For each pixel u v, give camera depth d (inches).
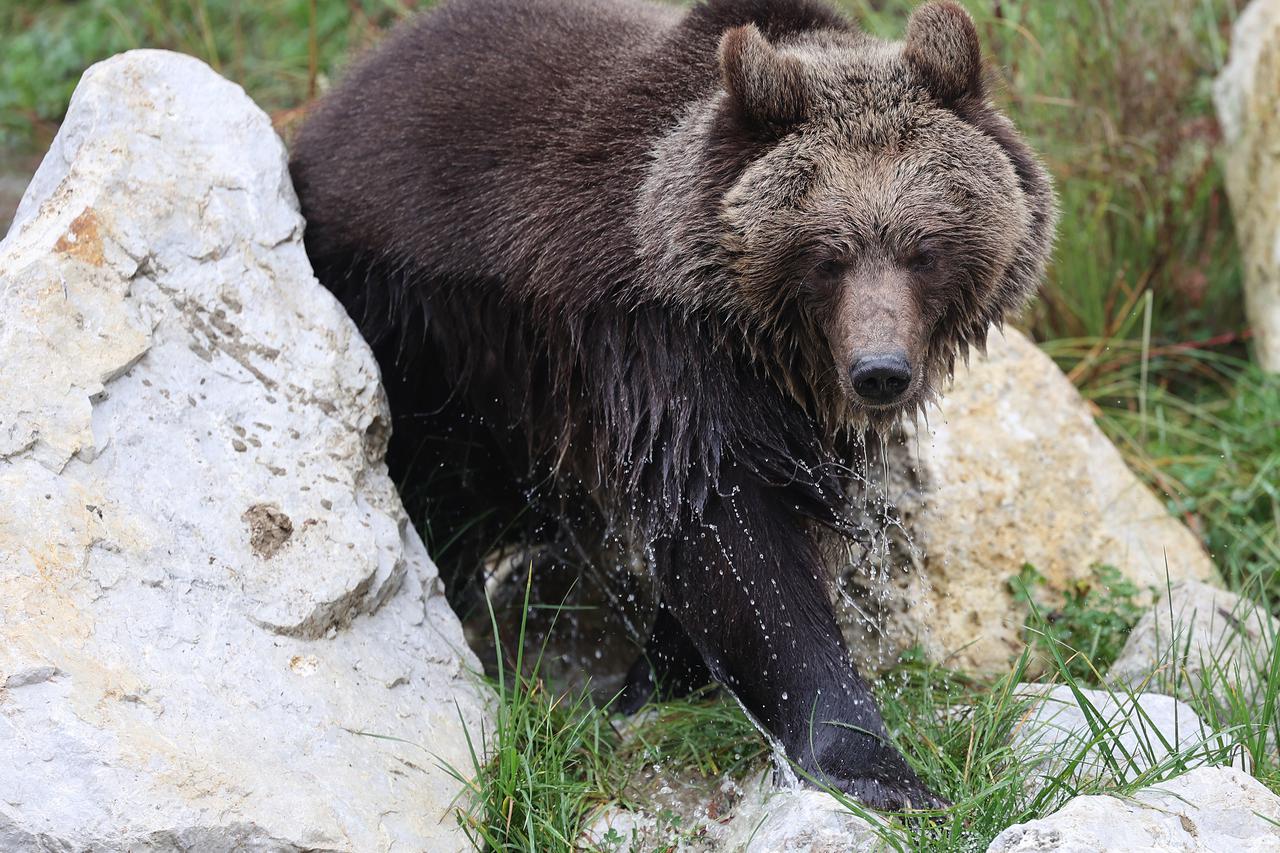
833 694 322.7
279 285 352.2
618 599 420.2
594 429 354.9
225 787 274.5
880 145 314.5
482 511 422.0
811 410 346.6
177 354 328.5
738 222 315.6
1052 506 429.7
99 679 277.0
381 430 363.6
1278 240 518.3
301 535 320.8
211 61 693.3
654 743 350.3
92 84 350.3
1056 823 253.8
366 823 287.6
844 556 376.5
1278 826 265.3
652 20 385.7
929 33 322.3
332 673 309.4
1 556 280.8
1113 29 570.3
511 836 314.8
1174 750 300.5
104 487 301.0
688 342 329.7
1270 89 522.9
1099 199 554.3
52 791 262.5
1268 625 382.0
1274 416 490.6
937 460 421.1
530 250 349.7
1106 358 537.0
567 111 357.1
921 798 309.6
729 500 329.7
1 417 293.1
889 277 309.6
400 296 383.2
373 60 407.5
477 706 339.9
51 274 313.3
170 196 341.7
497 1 396.5
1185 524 475.2
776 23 357.4
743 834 306.7
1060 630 400.5
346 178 387.9
